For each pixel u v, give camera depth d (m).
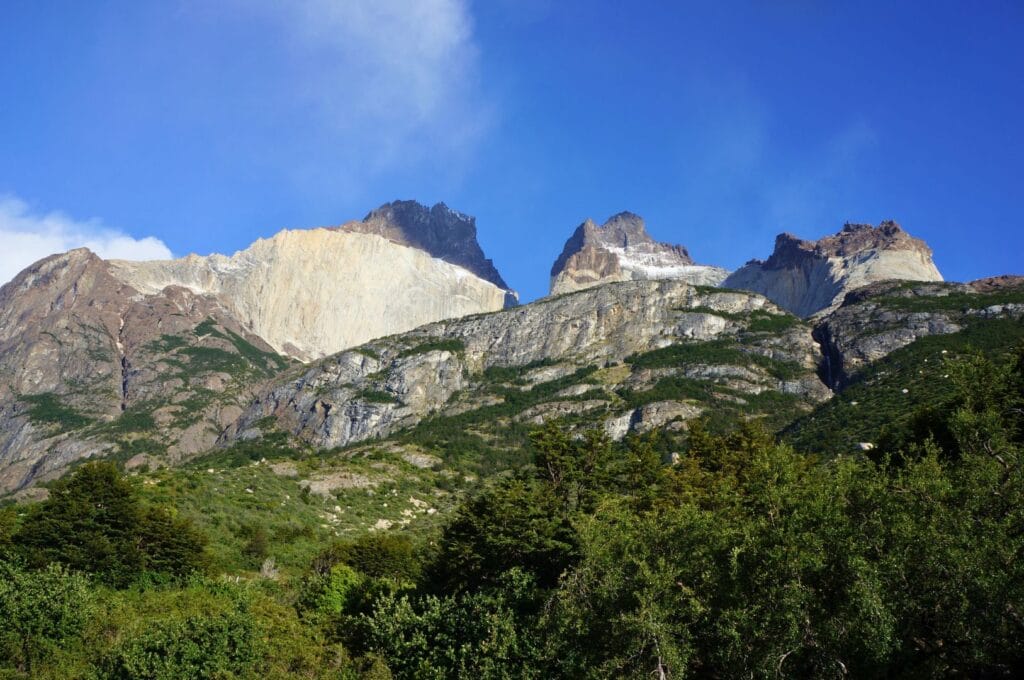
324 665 40.31
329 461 136.38
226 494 90.06
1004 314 146.25
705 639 32.81
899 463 51.34
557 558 45.25
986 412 37.44
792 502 33.19
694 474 61.31
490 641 37.72
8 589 40.44
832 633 29.41
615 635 32.50
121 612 44.00
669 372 176.00
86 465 56.84
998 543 29.03
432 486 124.94
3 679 37.00
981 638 28.17
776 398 154.38
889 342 153.75
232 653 37.69
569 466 60.53
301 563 69.44
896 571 29.89
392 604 45.00
